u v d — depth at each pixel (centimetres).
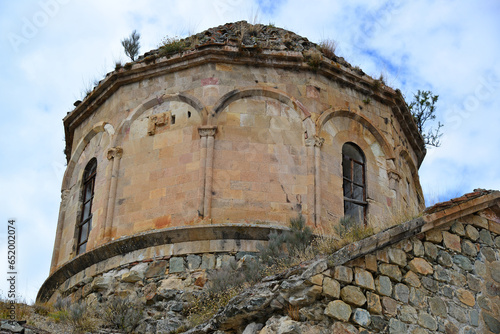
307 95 2275
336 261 1377
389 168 2367
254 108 2233
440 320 1441
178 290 1938
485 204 1611
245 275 1803
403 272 1451
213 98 2233
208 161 2125
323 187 2152
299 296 1338
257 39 2434
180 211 2089
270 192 2112
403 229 1472
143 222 2116
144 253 2045
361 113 2362
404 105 2508
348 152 2317
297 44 2448
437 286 1477
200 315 1795
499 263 1577
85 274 2133
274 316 1368
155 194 2144
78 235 2305
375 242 1426
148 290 1962
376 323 1366
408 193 2480
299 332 1311
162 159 2189
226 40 2373
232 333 1441
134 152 2236
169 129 2231
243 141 2175
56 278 2245
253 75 2289
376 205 2269
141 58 2445
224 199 2089
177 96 2272
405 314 1405
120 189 2197
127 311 1898
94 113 2467
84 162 2414
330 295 1344
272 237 1955
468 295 1504
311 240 1947
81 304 2012
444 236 1548
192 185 2112
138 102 2317
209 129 2170
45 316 1875
